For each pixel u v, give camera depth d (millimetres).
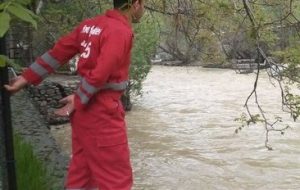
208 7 6645
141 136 15711
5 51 2600
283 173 11891
